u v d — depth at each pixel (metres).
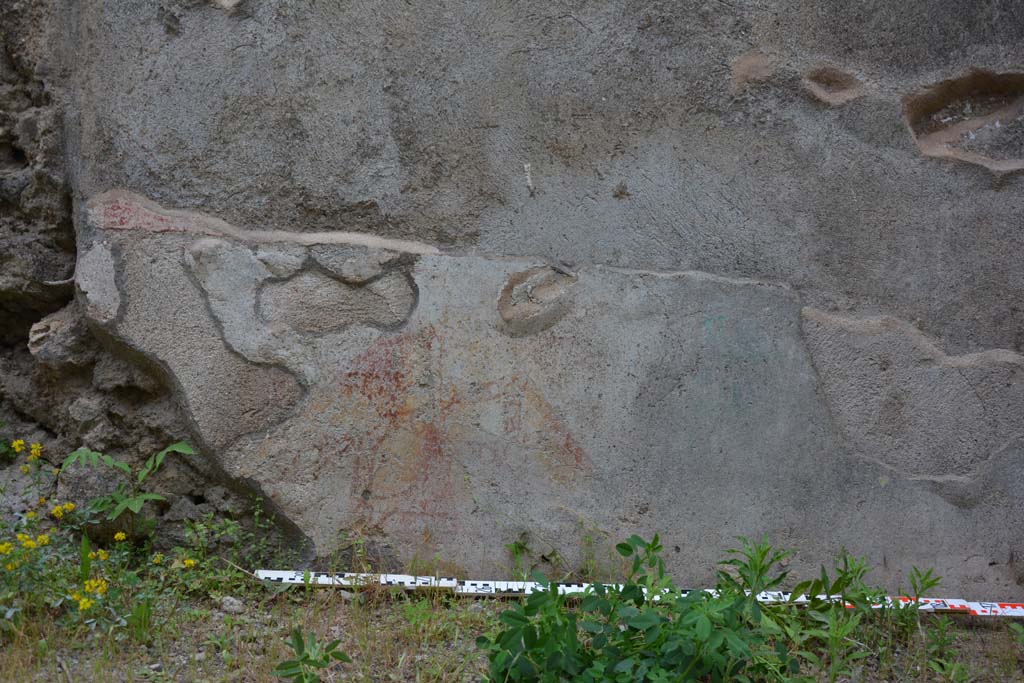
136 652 3.05
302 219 3.68
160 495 3.62
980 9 3.96
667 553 3.70
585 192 3.77
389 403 3.64
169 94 3.65
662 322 3.75
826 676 3.23
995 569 3.83
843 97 3.87
